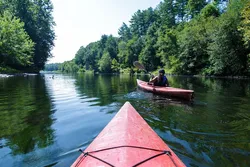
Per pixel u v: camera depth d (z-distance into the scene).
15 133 3.78
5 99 7.26
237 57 22.14
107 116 4.89
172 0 54.09
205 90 9.87
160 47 40.78
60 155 2.90
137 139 2.39
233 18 21.94
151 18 68.12
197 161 2.74
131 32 76.06
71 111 5.41
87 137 3.54
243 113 5.16
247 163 2.70
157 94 8.01
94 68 80.94
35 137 3.57
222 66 22.80
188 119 4.63
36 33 36.41
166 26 48.81
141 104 6.21
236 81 16.44
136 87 11.32
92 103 6.48
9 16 28.97
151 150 2.13
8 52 27.12
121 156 1.93
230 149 3.10
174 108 5.67
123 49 63.69
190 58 30.81
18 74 27.66
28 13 35.72
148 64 48.47
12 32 27.72
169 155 2.09
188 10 51.62
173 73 34.09
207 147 3.16
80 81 17.44
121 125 2.85
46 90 9.98
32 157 2.85
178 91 7.00
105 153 2.05
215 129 3.98
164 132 3.79
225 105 6.09
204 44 28.56
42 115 5.02
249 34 17.47
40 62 39.31
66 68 102.88
